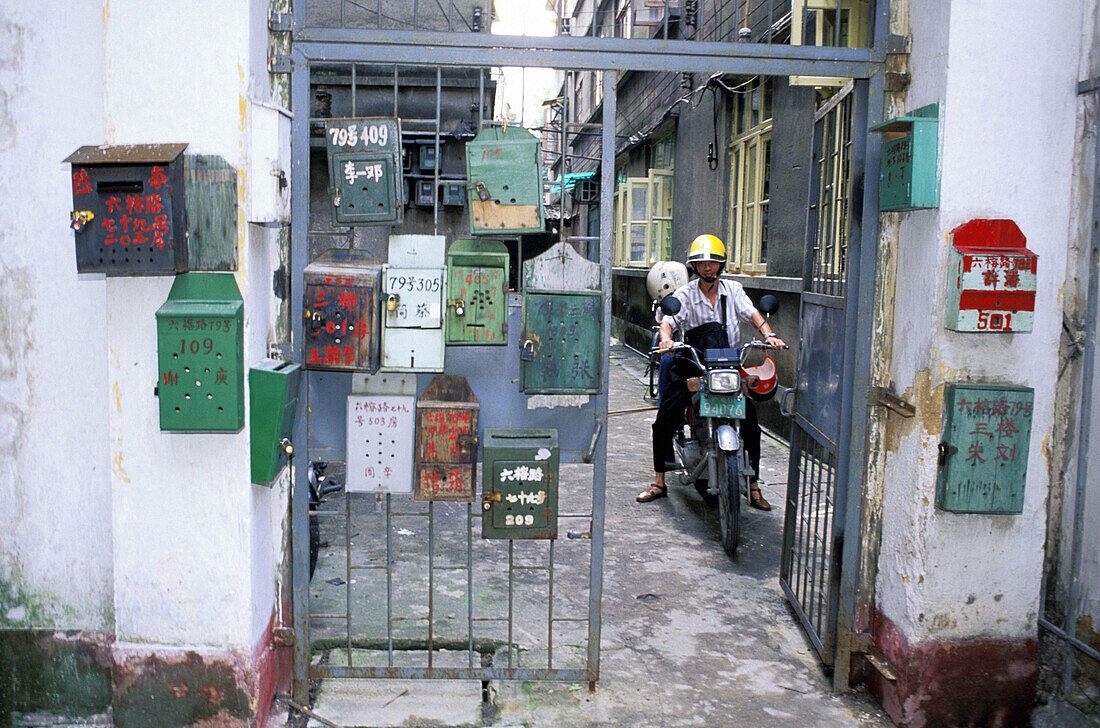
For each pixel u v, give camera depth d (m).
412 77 7.21
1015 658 2.64
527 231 2.48
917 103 2.61
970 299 2.43
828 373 3.02
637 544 4.28
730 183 8.96
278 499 2.69
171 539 2.44
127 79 2.29
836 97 3.06
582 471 5.71
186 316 2.27
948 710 2.63
